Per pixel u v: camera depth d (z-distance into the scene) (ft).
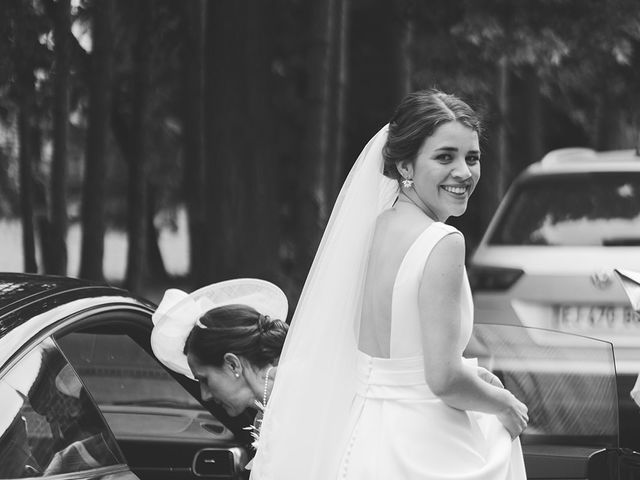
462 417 20.18
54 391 19.92
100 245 79.66
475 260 48.21
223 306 22.79
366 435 20.15
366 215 20.85
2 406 18.54
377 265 20.48
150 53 85.92
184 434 27.22
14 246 146.20
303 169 73.87
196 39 85.76
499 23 76.54
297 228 73.67
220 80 71.20
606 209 47.70
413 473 19.66
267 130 71.87
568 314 44.73
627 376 42.24
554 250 46.42
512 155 114.42
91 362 27.14
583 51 80.53
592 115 122.72
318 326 20.93
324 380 20.80
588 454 23.34
